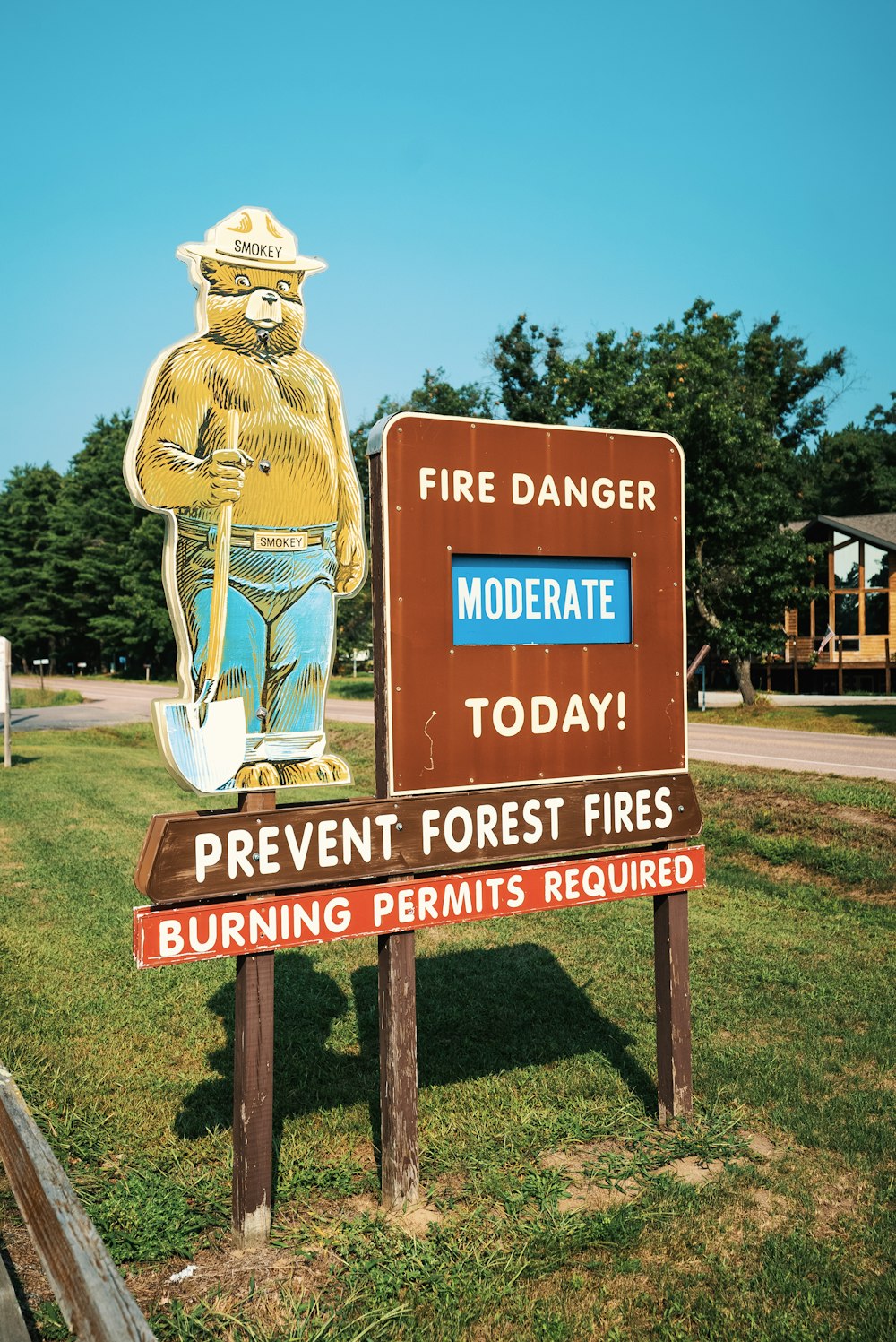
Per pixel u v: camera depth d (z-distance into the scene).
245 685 4.70
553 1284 4.07
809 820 11.74
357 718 32.09
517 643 5.24
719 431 30.52
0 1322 3.46
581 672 5.40
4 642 21.38
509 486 5.21
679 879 5.47
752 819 12.23
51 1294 3.85
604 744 5.45
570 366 34.03
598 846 5.31
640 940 8.87
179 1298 3.95
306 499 4.87
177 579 4.59
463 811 4.96
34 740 28.88
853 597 46.56
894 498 68.12
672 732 5.66
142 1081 5.92
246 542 4.72
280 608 4.79
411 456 4.94
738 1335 3.74
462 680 5.06
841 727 26.91
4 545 88.62
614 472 5.53
